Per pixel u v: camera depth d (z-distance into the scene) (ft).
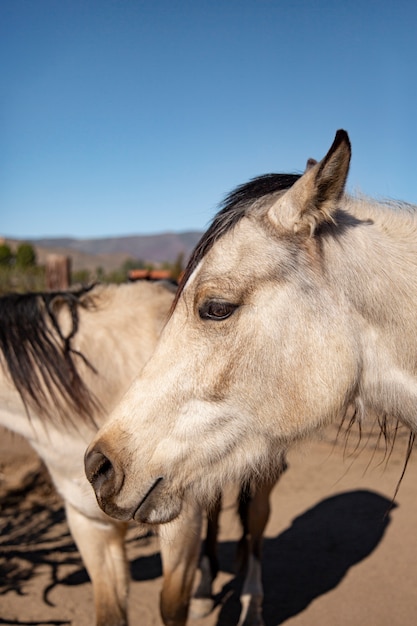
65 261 24.47
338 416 6.40
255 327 5.99
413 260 6.33
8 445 20.81
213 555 12.28
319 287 6.08
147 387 6.20
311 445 6.52
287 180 6.70
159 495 6.22
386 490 17.65
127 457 6.11
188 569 9.08
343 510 16.58
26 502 17.35
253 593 11.51
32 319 9.11
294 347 6.01
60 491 9.43
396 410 6.33
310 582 13.10
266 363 6.02
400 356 6.19
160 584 13.12
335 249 6.22
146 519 6.24
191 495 6.40
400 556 13.87
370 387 6.31
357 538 14.96
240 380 6.05
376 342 6.22
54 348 8.93
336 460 19.99
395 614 11.68
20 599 12.46
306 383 6.03
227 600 12.59
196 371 6.08
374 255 6.29
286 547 14.78
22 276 37.35
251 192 6.49
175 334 6.23
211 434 6.12
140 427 6.15
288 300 6.01
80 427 8.96
